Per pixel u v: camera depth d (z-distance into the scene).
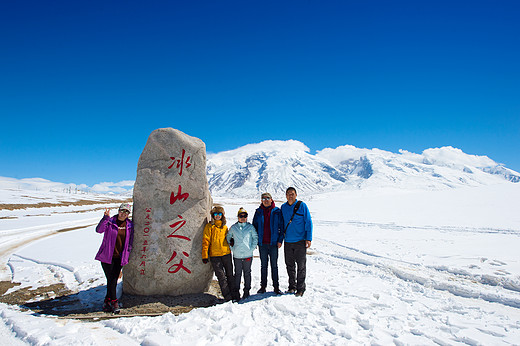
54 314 5.75
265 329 4.77
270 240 6.80
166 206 6.87
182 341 4.21
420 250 12.58
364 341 4.49
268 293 6.86
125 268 6.73
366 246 13.80
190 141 7.23
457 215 25.73
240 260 6.74
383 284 7.64
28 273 8.66
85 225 21.73
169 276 6.65
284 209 6.88
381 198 48.47
